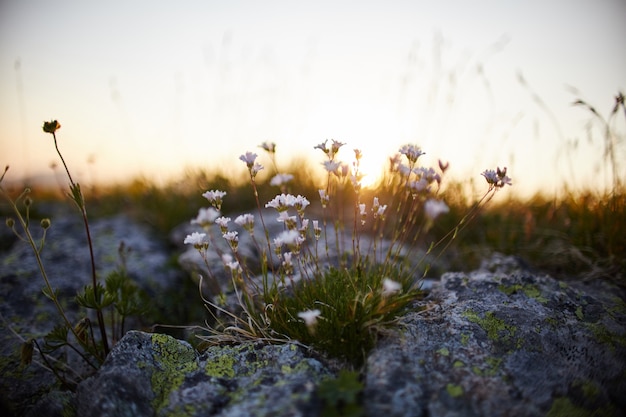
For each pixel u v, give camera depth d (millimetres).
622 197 365
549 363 237
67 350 314
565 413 209
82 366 300
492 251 417
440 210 219
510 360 238
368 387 217
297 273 351
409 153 277
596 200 394
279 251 271
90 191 664
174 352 259
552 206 432
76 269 419
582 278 356
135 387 229
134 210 605
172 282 416
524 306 283
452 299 297
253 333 277
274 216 509
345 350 249
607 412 213
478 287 306
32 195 658
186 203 571
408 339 250
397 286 228
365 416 202
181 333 340
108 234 511
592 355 244
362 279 280
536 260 396
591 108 355
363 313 251
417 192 284
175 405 224
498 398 214
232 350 262
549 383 224
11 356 304
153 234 536
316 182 567
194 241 275
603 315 279
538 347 247
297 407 207
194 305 379
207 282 376
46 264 422
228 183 582
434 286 326
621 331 263
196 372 246
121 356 245
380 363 231
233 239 278
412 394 213
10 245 491
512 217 459
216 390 232
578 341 253
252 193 567
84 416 221
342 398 206
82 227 535
